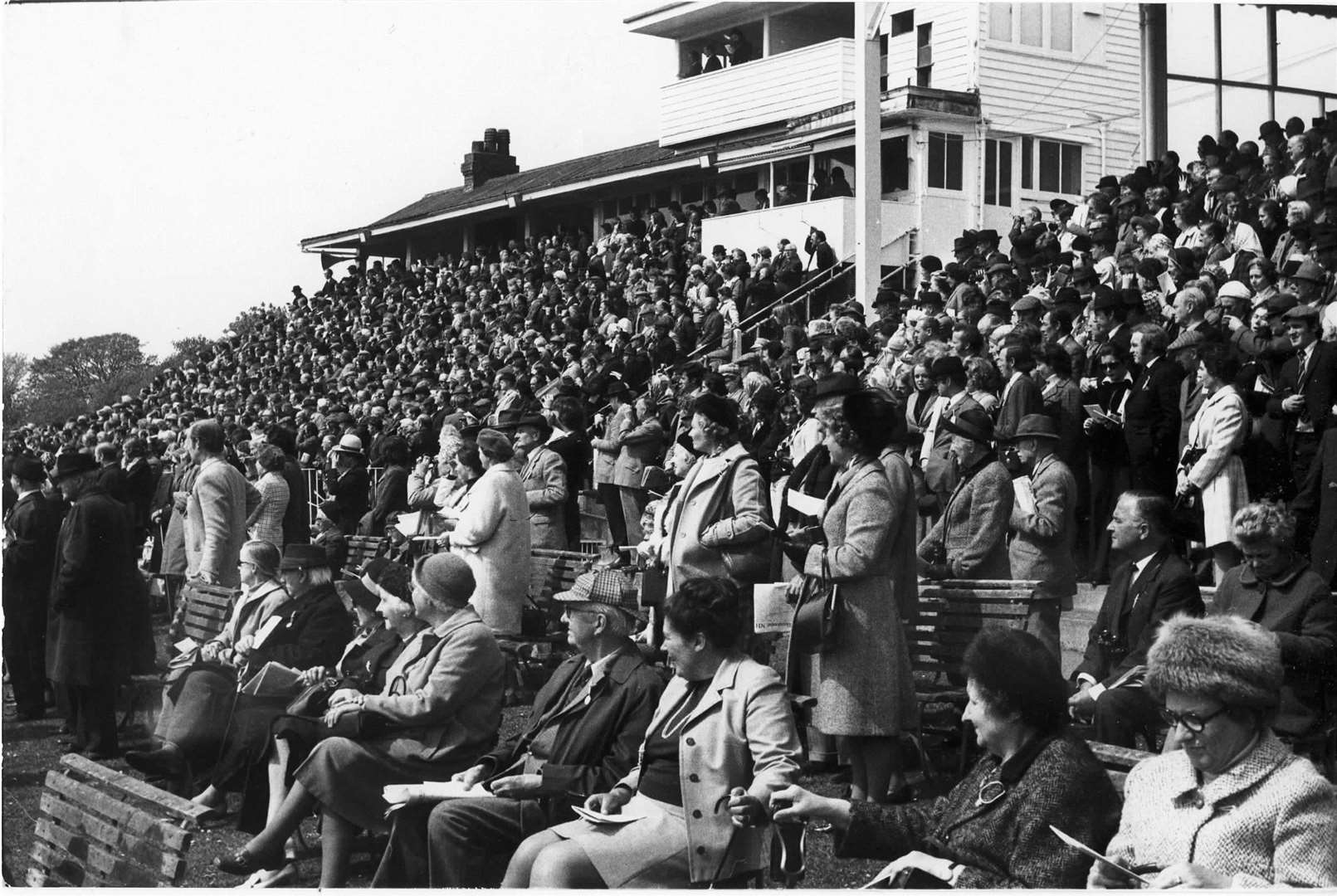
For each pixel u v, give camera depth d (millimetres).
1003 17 22406
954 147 22234
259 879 6160
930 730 7500
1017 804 4258
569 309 24047
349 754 5957
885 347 13930
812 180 25406
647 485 10773
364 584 6918
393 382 23453
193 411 22500
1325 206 13008
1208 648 3996
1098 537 9672
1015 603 7086
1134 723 5879
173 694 7559
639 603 7754
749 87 28172
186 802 5555
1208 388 8352
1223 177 14531
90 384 26125
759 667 5121
